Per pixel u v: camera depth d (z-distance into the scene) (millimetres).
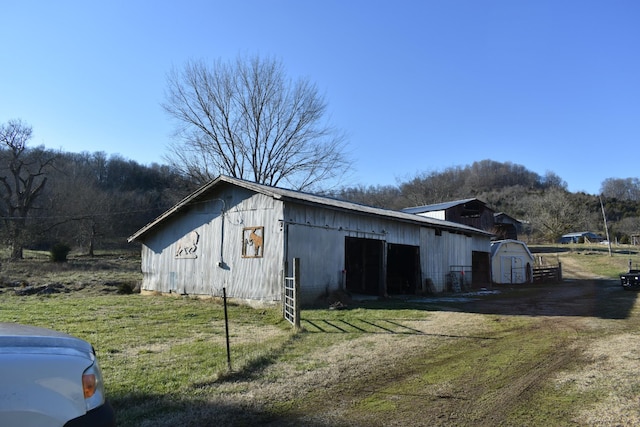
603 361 6680
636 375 5840
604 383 5488
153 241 18141
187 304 14359
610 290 21984
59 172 48906
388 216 17781
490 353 7266
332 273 15406
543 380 5672
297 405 4707
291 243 13992
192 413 4398
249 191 15047
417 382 5586
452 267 22953
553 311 13211
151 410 4457
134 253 47000
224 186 15852
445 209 35344
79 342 2926
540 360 6777
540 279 29984
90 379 2684
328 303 14406
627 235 65812
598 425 4168
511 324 10445
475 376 5867
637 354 7117
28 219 40562
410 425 4191
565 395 5062
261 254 14297
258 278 14242
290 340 8328
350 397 4988
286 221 13945
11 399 2352
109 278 25062
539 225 64188
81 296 17172
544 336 8867
